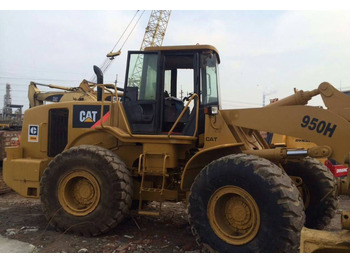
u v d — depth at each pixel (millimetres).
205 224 3492
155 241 4074
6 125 18047
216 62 4840
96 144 4844
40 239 4070
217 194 3479
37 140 5293
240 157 3451
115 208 4109
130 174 4422
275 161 3824
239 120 4086
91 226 4141
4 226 4625
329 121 3529
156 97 4566
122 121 4719
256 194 3217
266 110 3938
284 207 3080
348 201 7086
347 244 2199
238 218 3414
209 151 4121
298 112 3734
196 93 4430
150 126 4594
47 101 13336
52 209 4340
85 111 4973
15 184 4996
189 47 4527
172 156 4289
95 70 5219
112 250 3740
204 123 4441
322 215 4426
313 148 3549
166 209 5766
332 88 3650
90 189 4293
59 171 4352
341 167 7277
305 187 4551
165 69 4750
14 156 5203
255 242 3199
